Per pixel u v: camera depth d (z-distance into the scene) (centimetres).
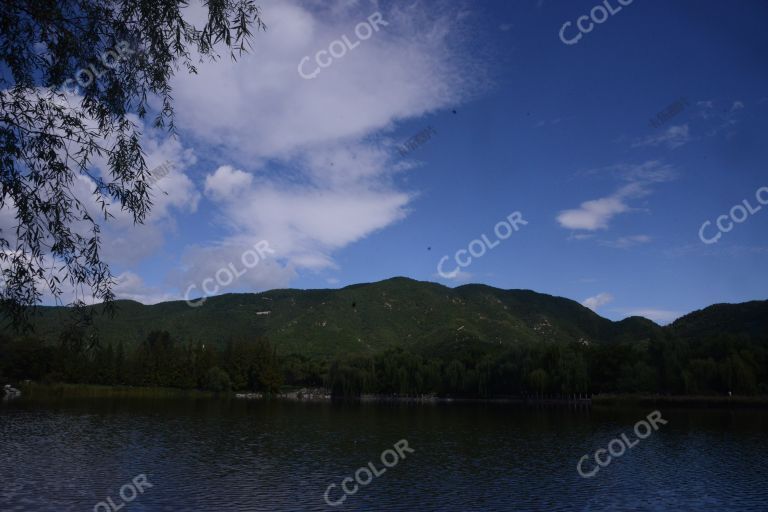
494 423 9912
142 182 1533
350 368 19388
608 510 3856
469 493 4331
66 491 4294
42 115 1405
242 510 3781
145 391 19050
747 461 5778
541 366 15550
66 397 16088
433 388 18612
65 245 1396
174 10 1487
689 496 4231
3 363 15375
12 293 1352
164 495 4203
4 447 6506
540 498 4162
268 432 8394
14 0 1362
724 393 13075
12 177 1362
